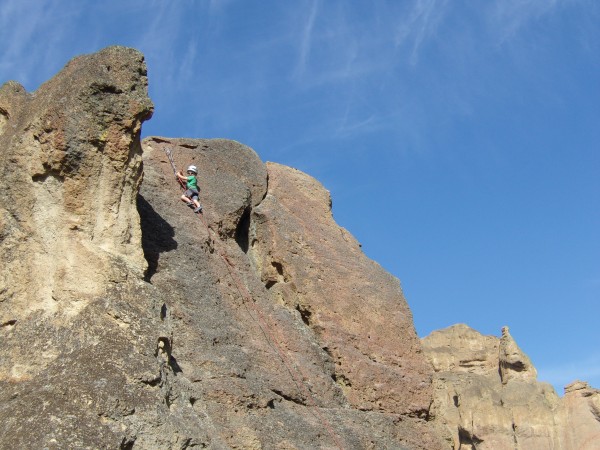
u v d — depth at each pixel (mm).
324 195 30703
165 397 16797
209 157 27578
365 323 27109
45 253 18531
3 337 17656
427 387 27000
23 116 20016
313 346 24500
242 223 27156
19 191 18859
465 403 54844
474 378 57531
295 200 29375
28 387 16234
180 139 27500
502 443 53906
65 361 16562
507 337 58656
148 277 21672
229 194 26656
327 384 23672
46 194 18875
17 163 18984
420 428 25797
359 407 24859
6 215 18734
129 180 19688
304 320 26141
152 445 15898
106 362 16453
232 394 20062
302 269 26797
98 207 19078
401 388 26172
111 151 19250
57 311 17734
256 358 21922
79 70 19656
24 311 18031
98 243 18844
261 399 20672
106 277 18016
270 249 26906
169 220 23875
